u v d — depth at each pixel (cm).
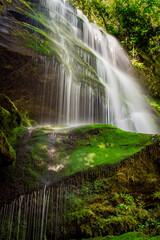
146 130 865
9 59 603
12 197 311
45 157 393
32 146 414
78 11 1428
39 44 673
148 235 299
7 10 687
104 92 848
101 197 354
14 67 620
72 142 446
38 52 645
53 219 319
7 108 475
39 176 351
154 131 876
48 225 313
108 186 367
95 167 375
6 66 608
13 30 636
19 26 668
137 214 340
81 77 796
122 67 1335
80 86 773
